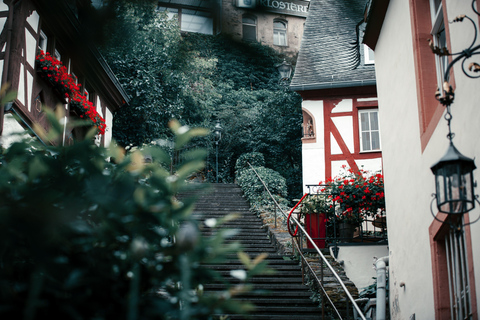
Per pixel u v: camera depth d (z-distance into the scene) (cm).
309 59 1617
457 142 441
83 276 166
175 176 181
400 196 624
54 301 159
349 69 1550
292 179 1994
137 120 1669
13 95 195
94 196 168
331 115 1507
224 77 2614
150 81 1672
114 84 1303
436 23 557
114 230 171
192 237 167
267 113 2061
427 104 545
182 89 1795
